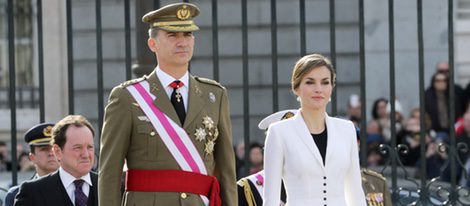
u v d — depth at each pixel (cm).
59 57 3409
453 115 2042
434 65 3391
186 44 1559
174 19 1554
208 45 3456
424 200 2009
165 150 1542
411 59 3428
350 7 3412
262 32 3475
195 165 1544
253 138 3447
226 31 3491
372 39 3425
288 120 1591
